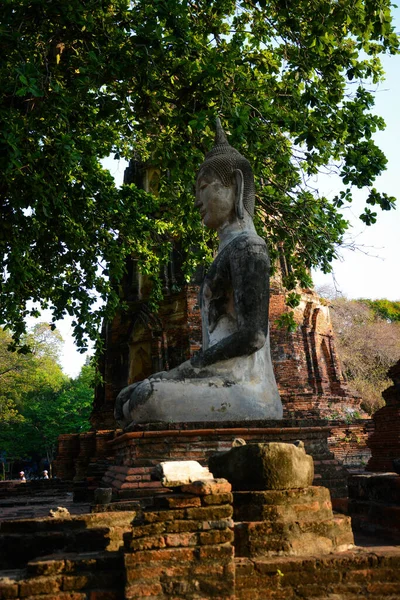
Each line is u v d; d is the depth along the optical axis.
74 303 12.63
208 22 10.57
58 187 10.07
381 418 12.30
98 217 12.12
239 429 5.88
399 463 5.45
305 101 9.95
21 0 8.69
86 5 8.80
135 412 6.17
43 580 3.12
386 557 3.41
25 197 9.74
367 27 9.00
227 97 9.23
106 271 12.54
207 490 3.33
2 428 46.72
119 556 3.33
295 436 6.12
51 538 3.97
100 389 20.42
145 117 10.80
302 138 10.03
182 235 14.20
